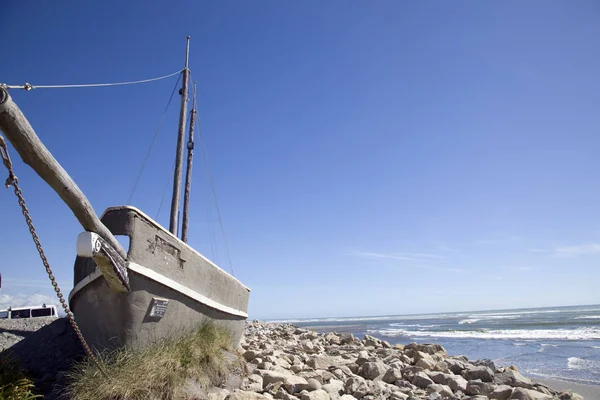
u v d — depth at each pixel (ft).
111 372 22.54
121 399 21.34
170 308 27.58
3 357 26.14
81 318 27.89
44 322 53.21
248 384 29.22
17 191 17.80
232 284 39.24
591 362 61.72
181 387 23.29
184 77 47.47
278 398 28.68
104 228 21.86
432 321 263.70
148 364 23.11
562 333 113.60
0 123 15.69
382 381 36.40
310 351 55.06
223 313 36.37
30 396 22.66
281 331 92.32
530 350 79.92
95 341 26.45
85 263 28.66
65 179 18.78
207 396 24.31
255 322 142.20
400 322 282.15
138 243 25.03
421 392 33.58
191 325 30.42
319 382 32.40
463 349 86.79
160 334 26.96
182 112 46.52
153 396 22.02
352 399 30.58
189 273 30.30
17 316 69.15
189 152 51.13
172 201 44.27
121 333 24.91
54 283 19.70
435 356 49.39
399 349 60.90
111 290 24.58
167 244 27.86
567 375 52.47
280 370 35.32
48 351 32.09
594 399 39.24
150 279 25.53
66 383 24.62
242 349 44.21
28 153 16.94
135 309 24.88
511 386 37.17
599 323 145.69
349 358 49.24
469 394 34.81
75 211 20.03
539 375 53.57
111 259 22.15
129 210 25.00
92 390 21.70
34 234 18.67
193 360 25.64
